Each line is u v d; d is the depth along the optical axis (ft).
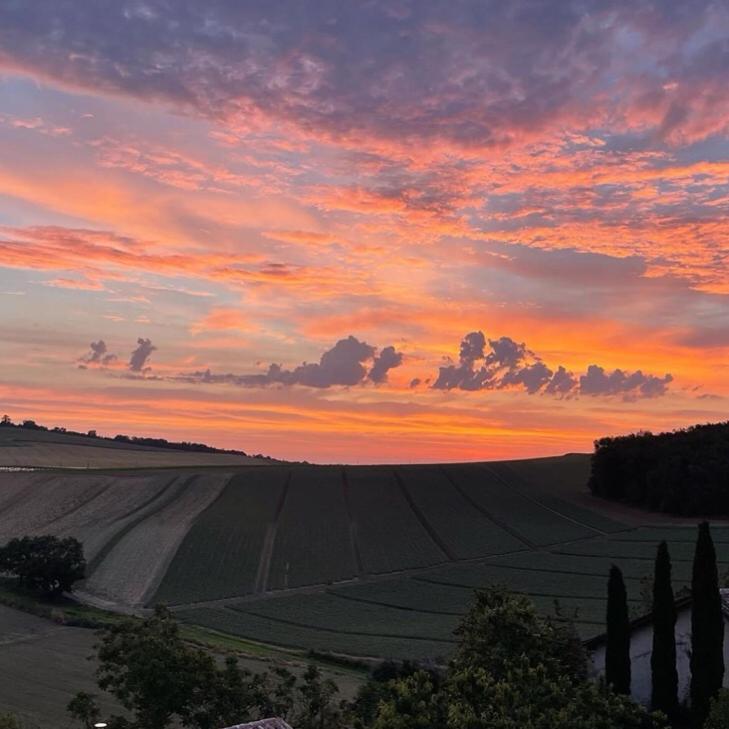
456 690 72.69
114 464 556.92
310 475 463.01
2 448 604.49
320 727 100.68
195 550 318.24
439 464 509.35
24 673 169.58
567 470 494.18
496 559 318.65
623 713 74.28
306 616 242.99
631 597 238.48
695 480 389.19
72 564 264.11
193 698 97.14
